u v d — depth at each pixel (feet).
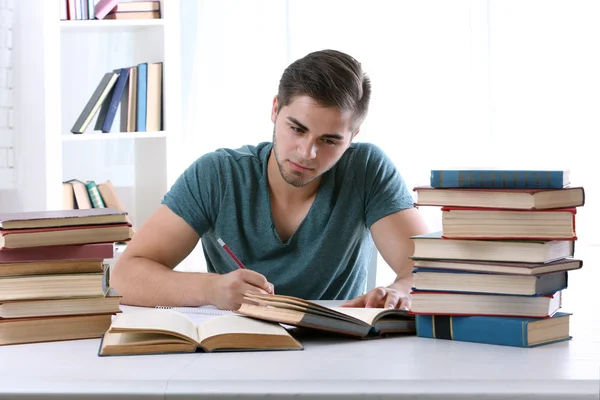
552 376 3.16
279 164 5.52
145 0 10.59
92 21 10.16
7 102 10.68
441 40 12.61
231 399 3.02
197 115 12.73
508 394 3.01
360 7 12.60
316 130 5.24
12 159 10.57
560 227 3.74
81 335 4.04
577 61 12.46
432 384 3.06
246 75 12.72
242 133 12.76
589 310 4.89
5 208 10.76
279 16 12.64
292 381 3.09
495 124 12.61
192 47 12.63
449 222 3.88
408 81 12.65
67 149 11.85
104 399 3.05
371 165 6.24
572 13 12.43
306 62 5.27
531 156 12.58
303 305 3.90
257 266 6.13
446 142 12.67
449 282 3.92
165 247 5.92
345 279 6.35
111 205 10.38
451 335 3.93
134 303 5.29
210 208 6.10
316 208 6.05
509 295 3.80
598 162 12.44
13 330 3.90
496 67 12.57
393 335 4.09
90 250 4.05
